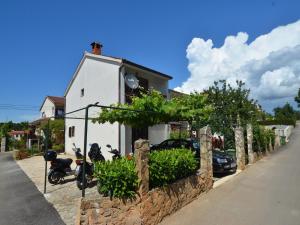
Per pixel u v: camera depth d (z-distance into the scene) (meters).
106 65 17.06
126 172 5.89
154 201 6.50
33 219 6.63
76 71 20.58
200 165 9.56
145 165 6.28
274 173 12.23
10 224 6.37
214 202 8.15
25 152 19.45
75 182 10.45
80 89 20.06
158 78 19.67
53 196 8.55
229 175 11.99
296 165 14.27
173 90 22.52
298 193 8.92
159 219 6.63
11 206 7.67
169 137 19.58
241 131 13.60
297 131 44.00
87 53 18.86
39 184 10.25
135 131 16.92
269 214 7.11
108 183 5.68
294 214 7.05
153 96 10.43
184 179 8.00
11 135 30.84
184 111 10.49
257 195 8.83
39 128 24.64
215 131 17.53
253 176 11.66
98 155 10.70
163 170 6.93
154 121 10.19
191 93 12.75
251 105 18.12
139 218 6.00
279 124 50.50
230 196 8.73
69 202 7.87
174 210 7.30
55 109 33.06
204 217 6.97
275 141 22.64
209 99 17.89
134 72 17.50
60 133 23.17
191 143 12.77
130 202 5.88
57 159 10.27
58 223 6.35
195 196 8.50
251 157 15.11
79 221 5.18
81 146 19.20
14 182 10.81
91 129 17.97
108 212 5.50
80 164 9.38
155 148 13.77
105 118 10.27
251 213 7.21
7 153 24.28
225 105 17.88
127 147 16.09
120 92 15.95
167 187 7.10
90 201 5.34
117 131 15.73
